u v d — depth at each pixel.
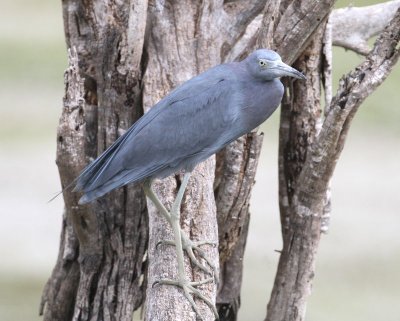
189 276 9.89
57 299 12.41
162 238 10.15
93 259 11.84
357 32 13.35
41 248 19.95
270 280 18.36
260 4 11.75
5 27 34.91
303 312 12.13
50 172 23.08
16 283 18.38
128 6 11.60
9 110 26.62
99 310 11.90
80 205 11.27
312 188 11.46
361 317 17.09
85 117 11.66
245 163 11.44
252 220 20.34
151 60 11.42
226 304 12.44
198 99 10.16
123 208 11.59
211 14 11.59
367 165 23.19
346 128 10.94
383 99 26.80
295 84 11.93
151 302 9.69
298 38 11.32
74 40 11.76
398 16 10.44
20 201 21.69
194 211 10.37
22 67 30.16
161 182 10.66
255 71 10.18
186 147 10.15
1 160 23.50
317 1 11.16
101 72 11.47
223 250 11.88
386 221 20.75
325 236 20.12
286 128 12.12
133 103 11.49
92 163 10.33
